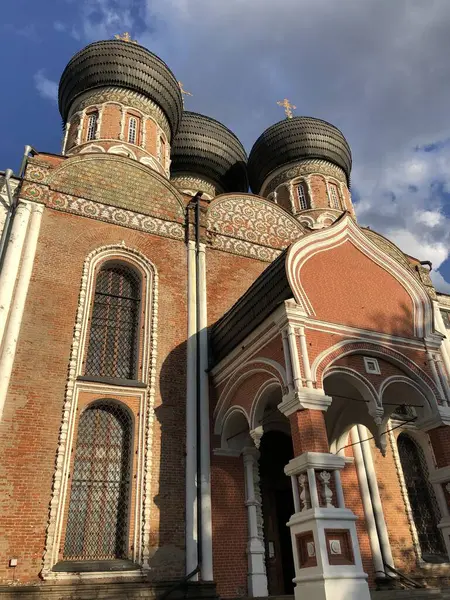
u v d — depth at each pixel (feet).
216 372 46.68
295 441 32.83
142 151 73.36
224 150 93.91
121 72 77.46
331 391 44.09
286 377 35.14
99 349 46.83
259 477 46.62
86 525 38.47
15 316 42.68
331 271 41.55
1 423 38.29
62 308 45.52
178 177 92.38
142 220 54.70
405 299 44.55
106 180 54.85
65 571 35.35
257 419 39.11
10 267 44.68
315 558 28.94
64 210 50.90
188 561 39.17
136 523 39.42
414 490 54.19
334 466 31.48
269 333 38.65
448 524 36.55
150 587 37.09
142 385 45.06
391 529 49.19
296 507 31.37
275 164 92.99
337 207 87.92
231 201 62.28
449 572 49.34
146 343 47.88
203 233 57.31
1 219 47.85
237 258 58.44
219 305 53.93
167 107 80.74
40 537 35.76
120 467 41.78
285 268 38.86
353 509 47.78
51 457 38.75
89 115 76.18
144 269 52.13
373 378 38.75
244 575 40.83
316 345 36.83
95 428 42.50
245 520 42.96
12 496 36.22
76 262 48.65
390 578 45.32
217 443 44.88
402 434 56.95
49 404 40.68
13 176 50.80
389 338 40.86
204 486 42.34
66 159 53.83
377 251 45.14
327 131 93.09
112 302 49.80
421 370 41.16
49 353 42.88
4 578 33.65
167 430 44.32
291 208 86.94
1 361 40.40
